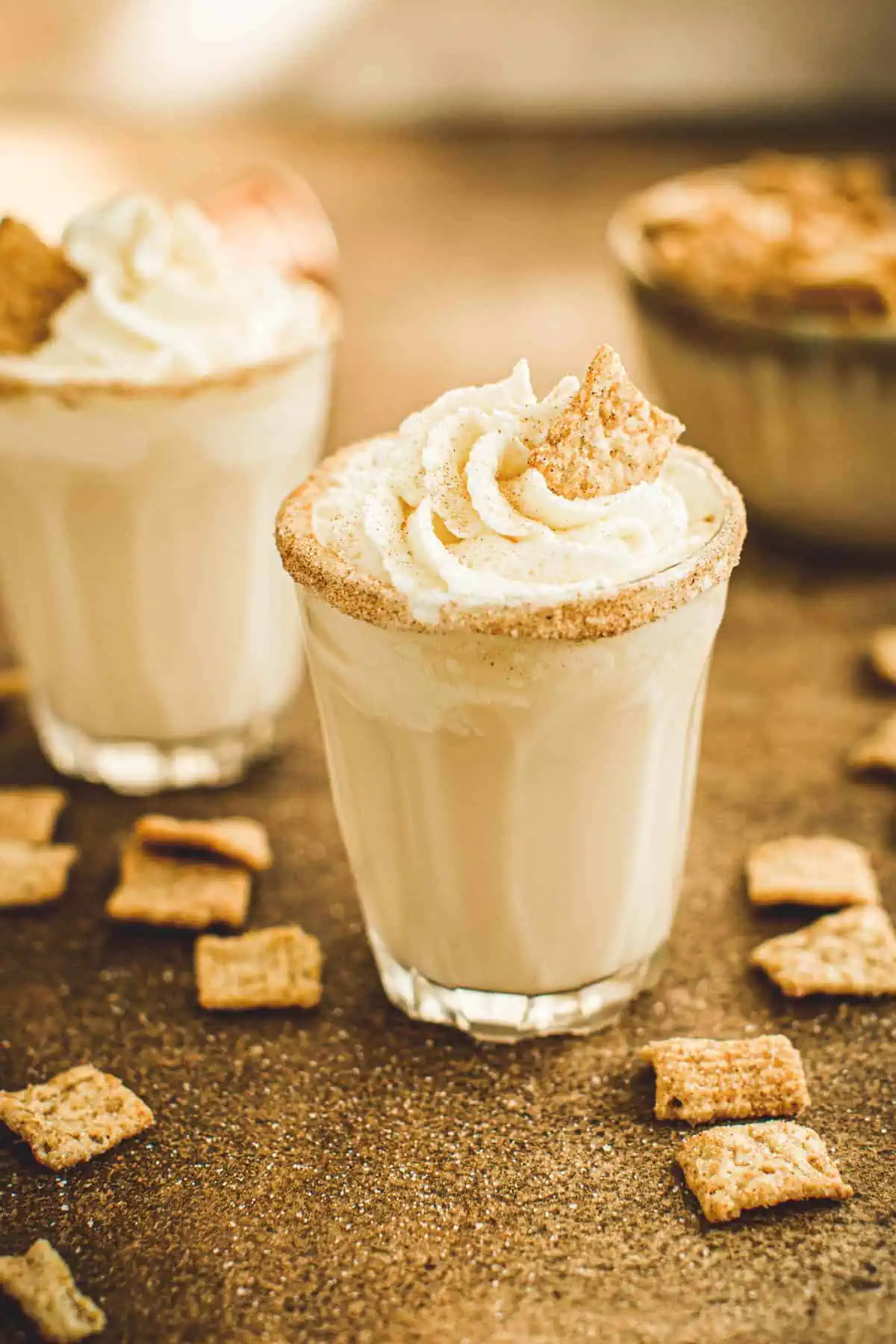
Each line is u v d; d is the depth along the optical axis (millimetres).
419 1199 363
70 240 426
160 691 443
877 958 396
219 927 415
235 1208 362
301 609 370
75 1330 343
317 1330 345
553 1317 345
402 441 371
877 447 493
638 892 381
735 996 396
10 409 414
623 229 543
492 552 355
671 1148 369
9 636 506
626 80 1042
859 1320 343
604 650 351
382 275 777
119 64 1081
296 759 462
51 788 454
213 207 506
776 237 511
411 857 375
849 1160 366
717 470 377
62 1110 375
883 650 479
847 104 1020
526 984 383
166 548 428
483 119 1062
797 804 441
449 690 354
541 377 631
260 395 420
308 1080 383
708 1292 347
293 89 1072
